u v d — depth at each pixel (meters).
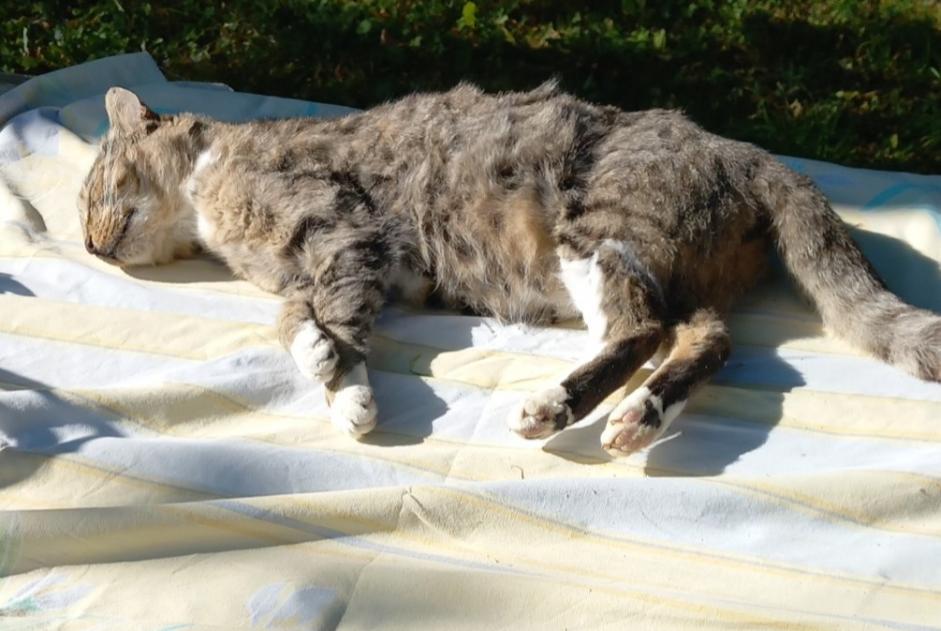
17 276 1.29
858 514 1.03
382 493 1.05
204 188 1.29
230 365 1.18
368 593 0.99
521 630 0.98
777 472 1.08
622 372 1.12
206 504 1.03
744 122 1.62
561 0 1.80
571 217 1.19
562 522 1.04
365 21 1.74
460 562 1.02
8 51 1.73
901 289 1.24
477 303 1.25
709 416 1.12
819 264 1.18
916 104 1.65
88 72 1.56
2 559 1.01
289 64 1.72
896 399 1.12
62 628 0.98
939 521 1.03
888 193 1.33
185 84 1.55
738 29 1.74
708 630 0.97
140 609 0.99
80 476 1.08
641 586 1.00
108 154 1.33
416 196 1.26
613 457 1.10
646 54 1.71
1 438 1.12
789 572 1.01
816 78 1.68
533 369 1.17
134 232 1.30
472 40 1.73
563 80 1.69
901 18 1.76
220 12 1.79
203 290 1.28
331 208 1.25
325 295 1.21
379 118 1.30
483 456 1.10
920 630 0.96
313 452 1.10
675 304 1.16
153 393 1.14
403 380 1.17
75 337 1.22
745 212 1.18
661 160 1.18
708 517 1.04
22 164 1.43
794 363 1.16
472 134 1.24
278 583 1.00
